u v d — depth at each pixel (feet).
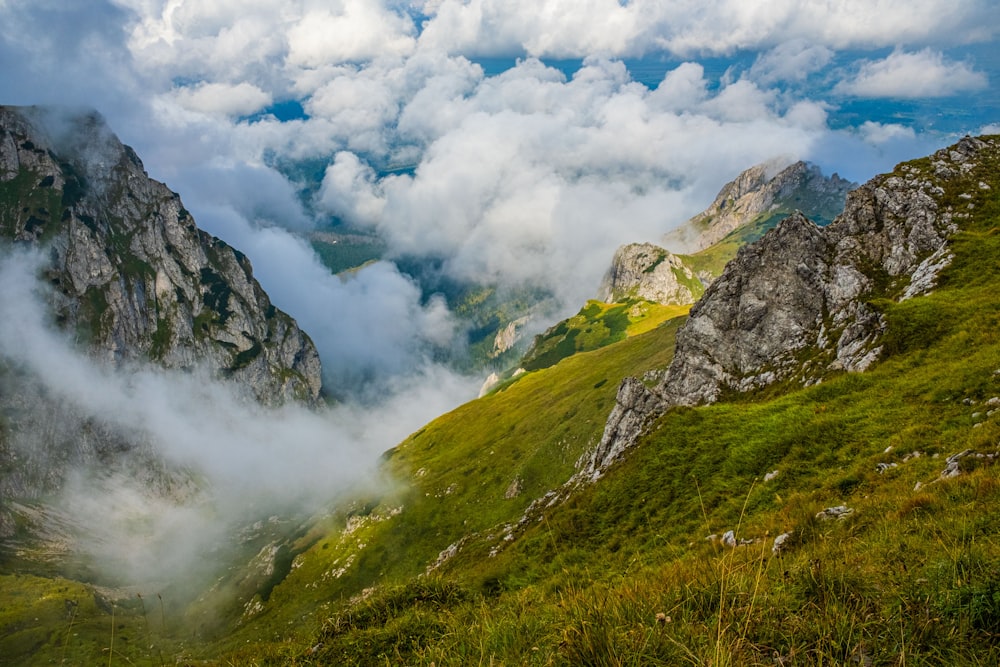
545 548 104.94
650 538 87.15
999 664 18.16
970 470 52.75
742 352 218.38
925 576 25.00
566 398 541.75
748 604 24.52
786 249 224.33
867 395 98.58
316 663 43.88
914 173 214.69
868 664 19.88
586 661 22.63
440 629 42.01
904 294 171.83
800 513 59.57
